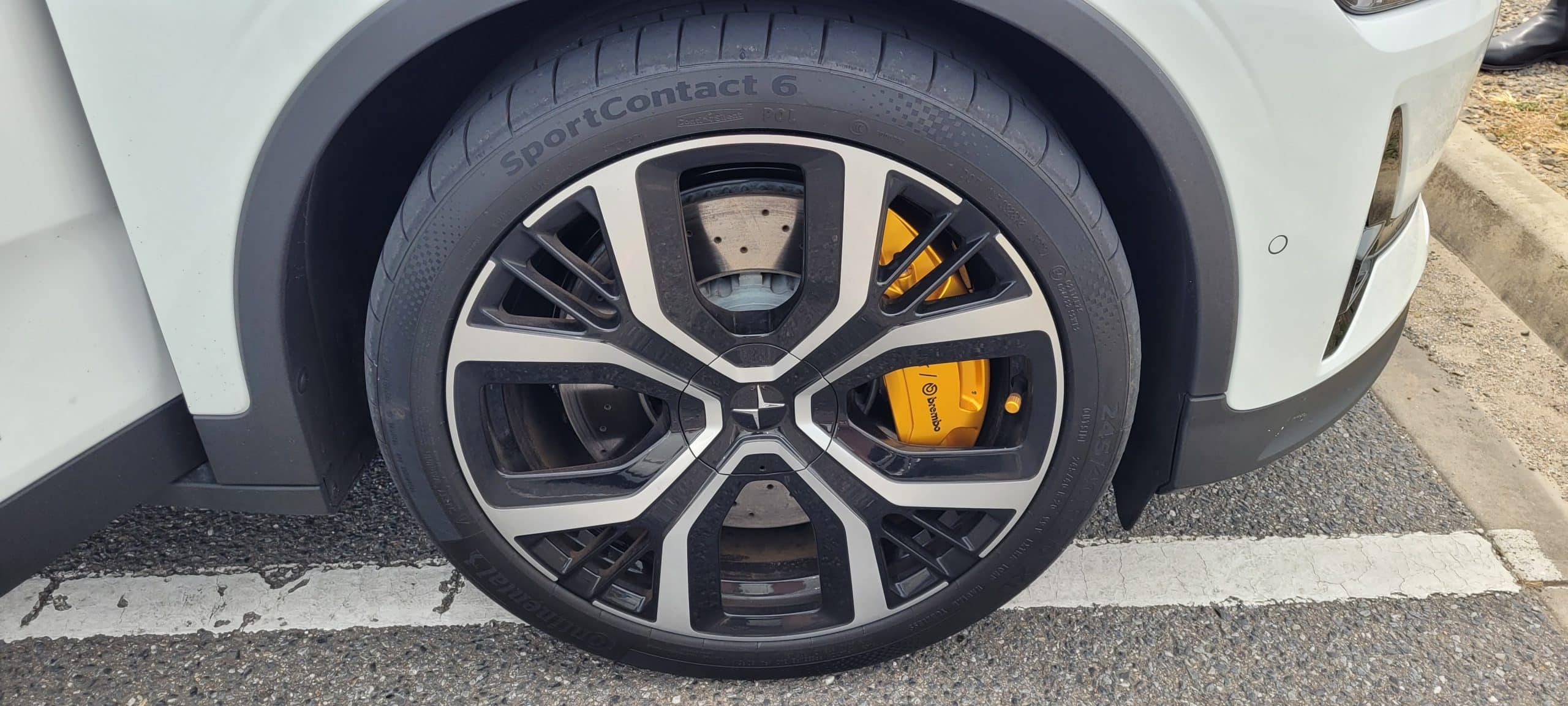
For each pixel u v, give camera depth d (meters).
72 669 1.78
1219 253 1.36
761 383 1.40
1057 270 1.32
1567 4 3.88
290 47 1.17
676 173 1.26
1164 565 1.99
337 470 1.58
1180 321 1.45
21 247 1.21
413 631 1.85
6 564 1.36
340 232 1.45
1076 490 1.50
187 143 1.22
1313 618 1.87
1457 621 1.87
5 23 1.12
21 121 1.16
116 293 1.33
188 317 1.35
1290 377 1.52
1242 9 1.19
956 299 1.37
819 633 1.65
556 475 1.49
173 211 1.26
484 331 1.34
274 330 1.36
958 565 1.59
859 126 1.23
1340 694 1.72
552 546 1.57
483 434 1.44
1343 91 1.27
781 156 1.25
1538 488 2.21
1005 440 1.52
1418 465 2.27
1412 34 1.30
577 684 1.75
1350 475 2.24
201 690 1.74
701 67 1.20
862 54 1.22
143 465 1.46
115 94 1.18
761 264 1.41
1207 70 1.22
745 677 1.72
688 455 1.46
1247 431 1.56
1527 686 1.73
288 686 1.74
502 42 1.40
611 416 1.58
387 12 1.16
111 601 1.91
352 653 1.81
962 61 1.27
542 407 1.58
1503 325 2.79
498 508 1.49
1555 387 2.54
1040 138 1.27
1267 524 2.10
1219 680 1.75
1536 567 1.99
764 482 1.50
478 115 1.26
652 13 1.25
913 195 1.28
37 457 1.33
